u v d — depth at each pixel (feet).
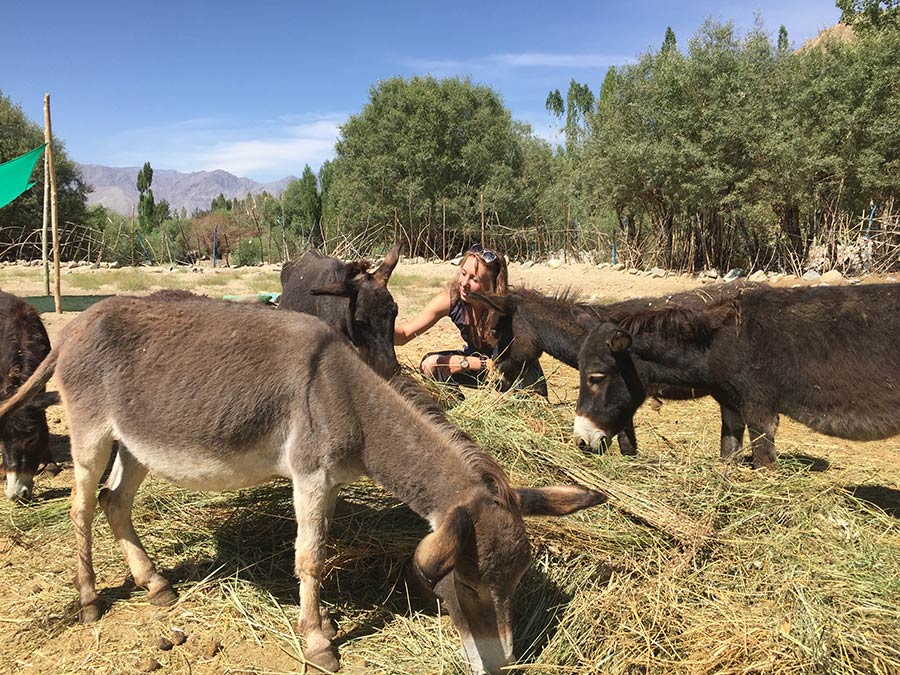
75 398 11.76
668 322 16.21
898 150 59.57
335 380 11.03
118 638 11.52
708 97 64.03
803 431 22.18
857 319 15.15
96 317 11.82
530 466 14.29
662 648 10.11
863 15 69.51
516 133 109.50
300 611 11.48
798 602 10.91
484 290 20.04
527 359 18.99
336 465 11.02
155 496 15.12
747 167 63.26
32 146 98.94
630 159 65.92
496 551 9.57
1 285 58.85
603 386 16.01
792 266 62.85
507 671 9.97
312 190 125.80
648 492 13.69
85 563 12.03
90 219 104.63
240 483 11.69
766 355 15.71
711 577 11.67
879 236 61.57
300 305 22.99
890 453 19.81
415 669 10.61
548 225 97.91
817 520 13.20
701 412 23.73
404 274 65.98
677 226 71.26
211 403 11.12
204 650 11.16
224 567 13.32
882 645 10.00
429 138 97.66
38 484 17.81
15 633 11.63
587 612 10.83
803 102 60.70
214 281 64.28
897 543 12.85
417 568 8.63
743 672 9.64
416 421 10.98
